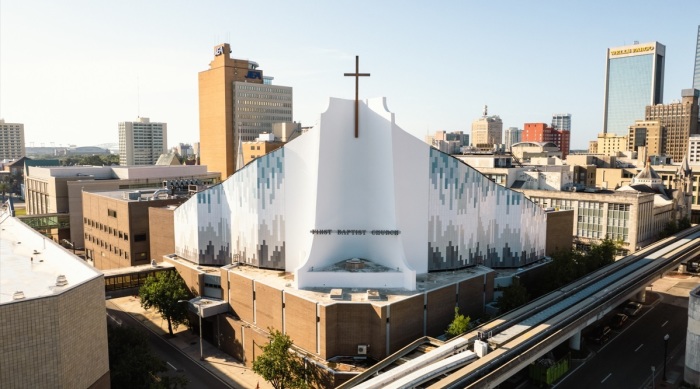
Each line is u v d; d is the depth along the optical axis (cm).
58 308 3944
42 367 3909
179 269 8925
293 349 6612
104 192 12912
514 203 9025
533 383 6481
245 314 7575
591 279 8381
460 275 7912
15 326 3772
